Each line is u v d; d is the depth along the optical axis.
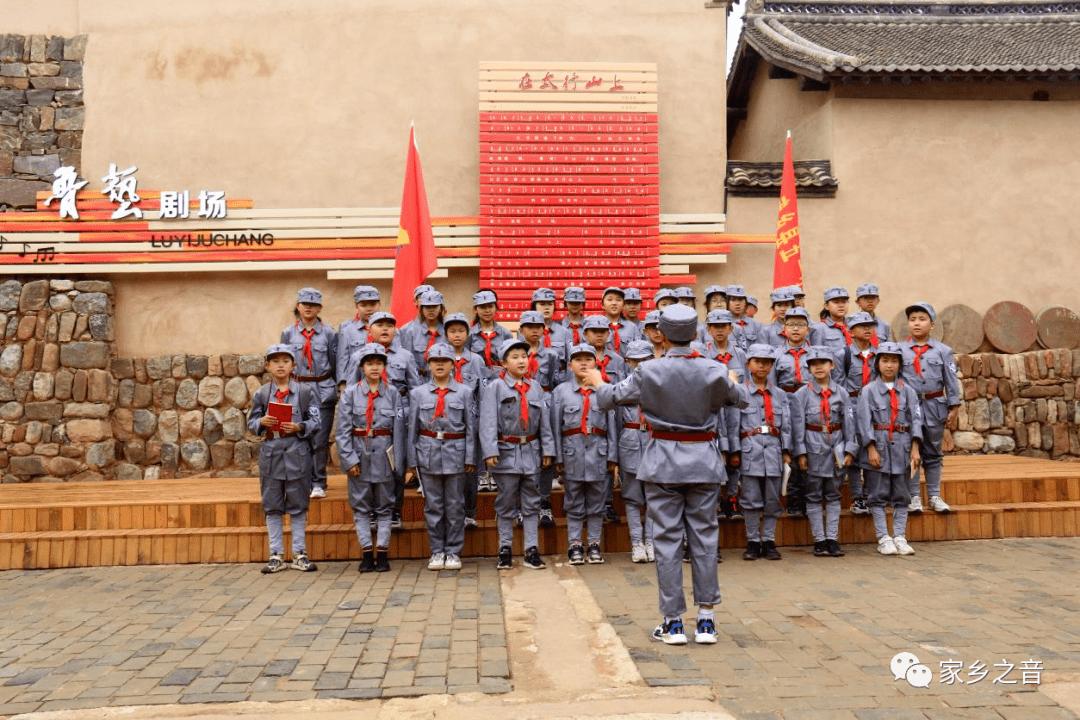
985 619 4.75
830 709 3.45
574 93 9.84
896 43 11.70
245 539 6.74
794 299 7.93
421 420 6.30
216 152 9.85
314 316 7.75
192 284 9.80
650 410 4.50
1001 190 10.28
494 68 9.78
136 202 9.65
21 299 9.41
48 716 3.49
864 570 6.09
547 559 6.66
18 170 9.71
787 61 10.46
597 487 6.47
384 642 4.45
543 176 9.76
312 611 5.12
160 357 9.63
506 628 4.69
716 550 4.45
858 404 6.75
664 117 10.14
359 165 9.93
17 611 5.24
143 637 4.62
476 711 3.46
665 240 9.84
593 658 4.14
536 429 6.34
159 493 7.82
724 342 7.04
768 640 4.41
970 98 10.32
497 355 7.65
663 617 4.84
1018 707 3.46
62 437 9.27
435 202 9.91
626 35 10.16
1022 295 10.21
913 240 10.15
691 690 3.65
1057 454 9.91
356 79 10.00
